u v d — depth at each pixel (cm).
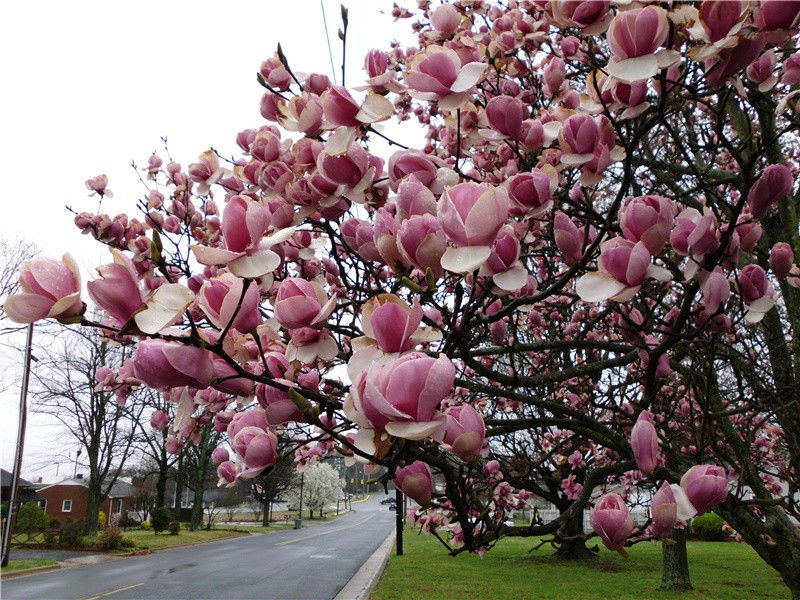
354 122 146
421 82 150
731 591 949
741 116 417
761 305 166
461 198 112
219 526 3981
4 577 1471
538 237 263
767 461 480
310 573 1470
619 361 263
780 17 119
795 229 394
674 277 169
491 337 258
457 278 145
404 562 1430
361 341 106
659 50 125
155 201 382
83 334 2111
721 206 269
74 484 4312
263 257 104
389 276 293
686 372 268
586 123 158
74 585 1336
